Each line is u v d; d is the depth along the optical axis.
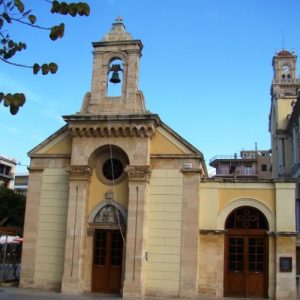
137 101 27.56
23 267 27.22
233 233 26.19
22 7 7.18
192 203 26.02
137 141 26.59
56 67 7.55
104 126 26.77
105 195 27.11
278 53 62.12
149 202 26.44
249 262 25.75
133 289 24.56
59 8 7.50
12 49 7.53
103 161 27.73
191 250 25.45
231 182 26.62
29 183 28.36
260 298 25.00
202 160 27.52
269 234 25.61
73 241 26.12
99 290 26.16
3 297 22.84
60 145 28.52
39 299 22.72
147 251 25.81
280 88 58.84
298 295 25.08
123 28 28.81
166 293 25.19
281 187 26.08
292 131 51.78
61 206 27.59
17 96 6.88
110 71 28.42
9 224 58.06
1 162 92.38
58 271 26.72
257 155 104.75
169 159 26.73
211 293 25.36
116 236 26.67
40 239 27.41
